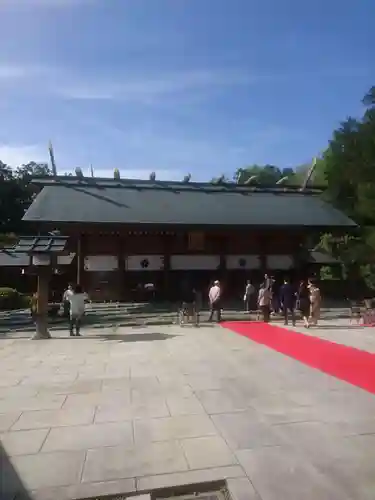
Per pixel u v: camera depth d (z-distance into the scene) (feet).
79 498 11.67
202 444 15.17
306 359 30.25
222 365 28.71
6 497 11.73
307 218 85.76
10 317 59.93
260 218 83.20
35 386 23.71
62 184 94.17
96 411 19.10
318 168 131.85
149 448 14.88
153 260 80.38
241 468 13.25
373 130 89.35
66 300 58.85
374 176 89.10
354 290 87.45
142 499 11.60
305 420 17.56
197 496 11.85
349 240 88.69
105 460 13.96
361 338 39.83
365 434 15.96
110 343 39.68
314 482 12.32
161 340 40.91
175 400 20.63
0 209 148.25
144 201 88.89
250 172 218.59
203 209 86.74
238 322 55.72
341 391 21.89
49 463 13.80
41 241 45.50
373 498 11.43
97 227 74.54
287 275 87.71
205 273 83.87
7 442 15.60
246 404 19.84
